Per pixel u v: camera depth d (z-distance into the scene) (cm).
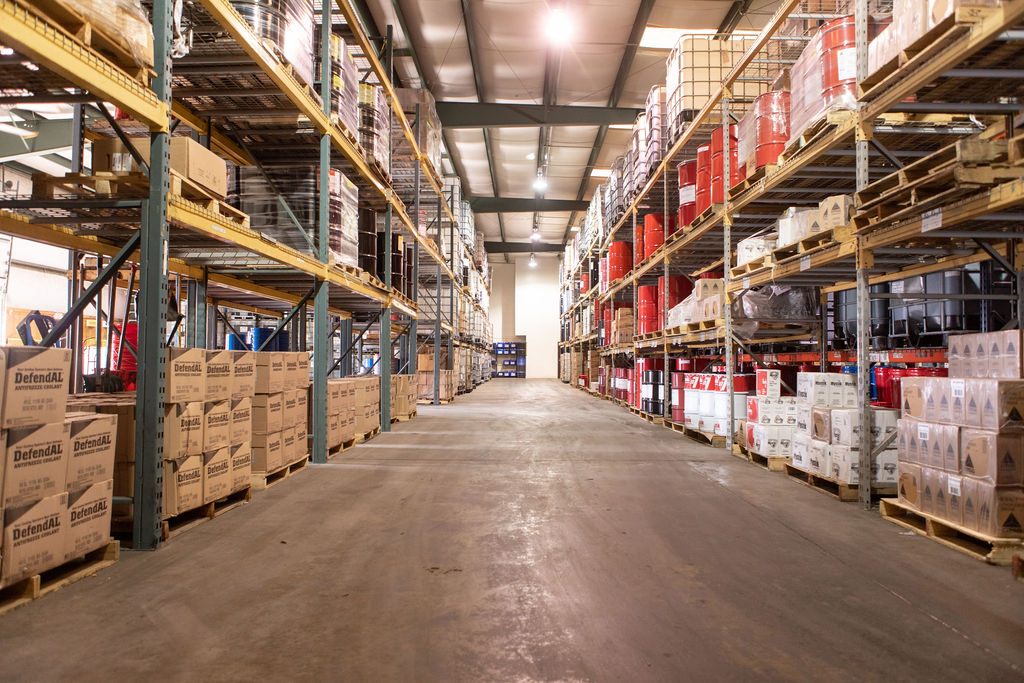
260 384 475
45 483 254
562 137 1698
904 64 350
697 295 792
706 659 203
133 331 642
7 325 1228
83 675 191
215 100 556
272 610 242
